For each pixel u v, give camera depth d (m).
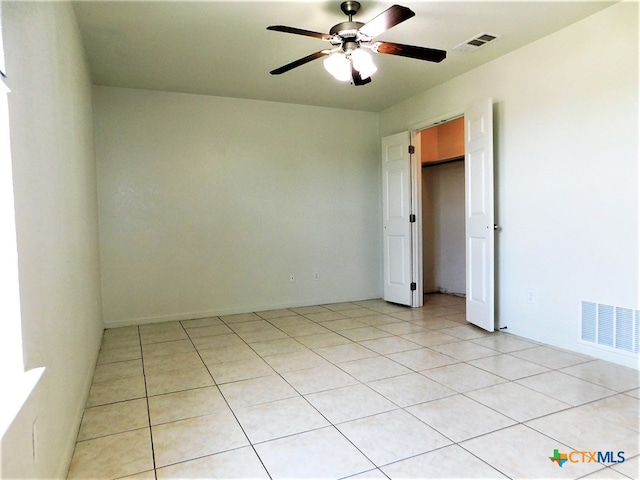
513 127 3.62
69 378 1.95
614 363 2.92
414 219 5.02
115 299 4.32
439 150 6.08
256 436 2.04
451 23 3.05
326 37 2.59
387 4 2.74
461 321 4.30
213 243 4.74
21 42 1.36
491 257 3.71
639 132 2.73
